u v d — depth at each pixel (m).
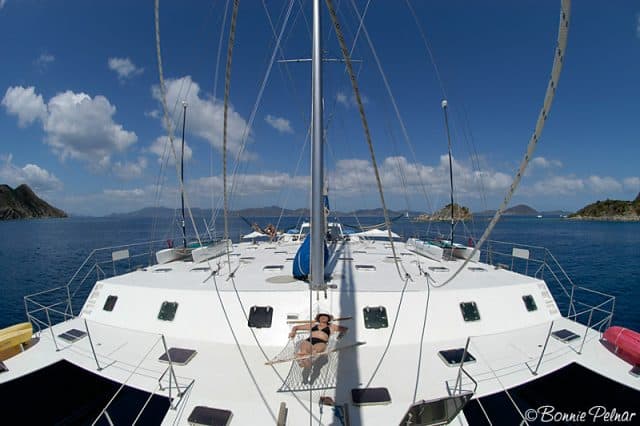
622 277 27.53
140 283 8.88
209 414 5.07
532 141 2.81
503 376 6.12
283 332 7.34
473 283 8.76
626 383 5.89
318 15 6.03
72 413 7.36
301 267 8.71
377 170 4.53
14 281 27.16
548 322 8.32
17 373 6.30
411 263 11.45
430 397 5.55
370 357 6.72
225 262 11.74
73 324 8.30
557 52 2.49
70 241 56.50
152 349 7.13
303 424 4.93
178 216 15.91
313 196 6.86
